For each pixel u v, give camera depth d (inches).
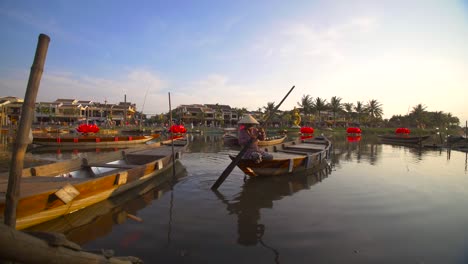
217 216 229.5
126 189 289.7
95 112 2630.4
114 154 399.5
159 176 381.1
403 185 353.4
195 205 257.4
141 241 180.9
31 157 634.2
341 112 3196.4
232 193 301.3
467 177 418.6
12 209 88.9
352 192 313.3
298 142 696.4
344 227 208.8
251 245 176.9
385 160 617.6
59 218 209.2
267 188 325.7
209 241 182.4
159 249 170.2
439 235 197.2
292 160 376.8
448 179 401.1
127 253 165.0
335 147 992.9
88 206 236.2
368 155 721.6
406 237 193.2
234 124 3221.0
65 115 2373.3
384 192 315.0
